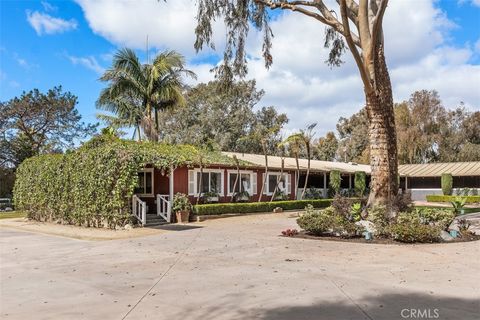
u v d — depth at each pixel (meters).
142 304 6.06
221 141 45.91
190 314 5.54
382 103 15.32
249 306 5.85
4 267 9.36
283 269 8.49
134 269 8.80
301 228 14.68
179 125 48.50
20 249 12.31
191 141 45.56
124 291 6.87
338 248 11.19
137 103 27.95
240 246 11.89
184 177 22.48
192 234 15.09
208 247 11.84
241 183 26.34
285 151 49.28
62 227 18.91
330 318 5.28
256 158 31.16
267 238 13.55
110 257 10.49
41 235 16.19
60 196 20.39
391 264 8.85
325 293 6.50
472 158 52.66
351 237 12.98
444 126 54.78
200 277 7.84
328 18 15.95
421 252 10.34
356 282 7.22
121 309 5.82
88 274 8.37
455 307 5.67
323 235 13.51
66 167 19.97
